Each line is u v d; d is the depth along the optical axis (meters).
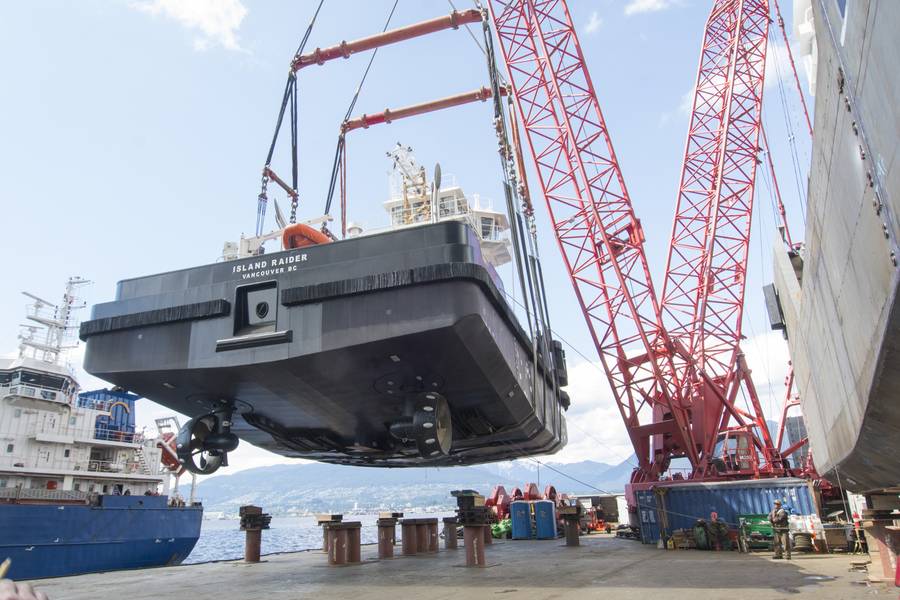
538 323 18.62
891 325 6.11
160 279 13.23
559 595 10.65
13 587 1.89
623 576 13.36
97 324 13.23
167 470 38.75
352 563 18.38
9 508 25.20
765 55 42.84
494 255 25.61
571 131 38.00
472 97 22.69
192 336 12.51
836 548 18.84
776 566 15.09
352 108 23.98
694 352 38.38
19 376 31.30
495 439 18.81
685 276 40.56
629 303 35.84
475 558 15.95
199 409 15.01
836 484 20.45
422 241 11.52
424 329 11.04
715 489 23.31
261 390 13.37
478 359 12.47
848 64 5.94
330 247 12.13
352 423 16.41
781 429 37.47
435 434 13.08
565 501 34.69
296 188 19.02
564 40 38.78
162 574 17.70
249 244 16.52
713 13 44.94
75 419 33.31
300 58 20.62
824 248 8.97
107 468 34.41
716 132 42.88
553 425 20.80
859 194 6.37
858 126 5.96
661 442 35.75
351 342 11.39
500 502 33.56
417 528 22.75
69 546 27.02
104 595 12.66
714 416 34.94
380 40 20.69
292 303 11.94
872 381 7.50
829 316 10.02
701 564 15.81
